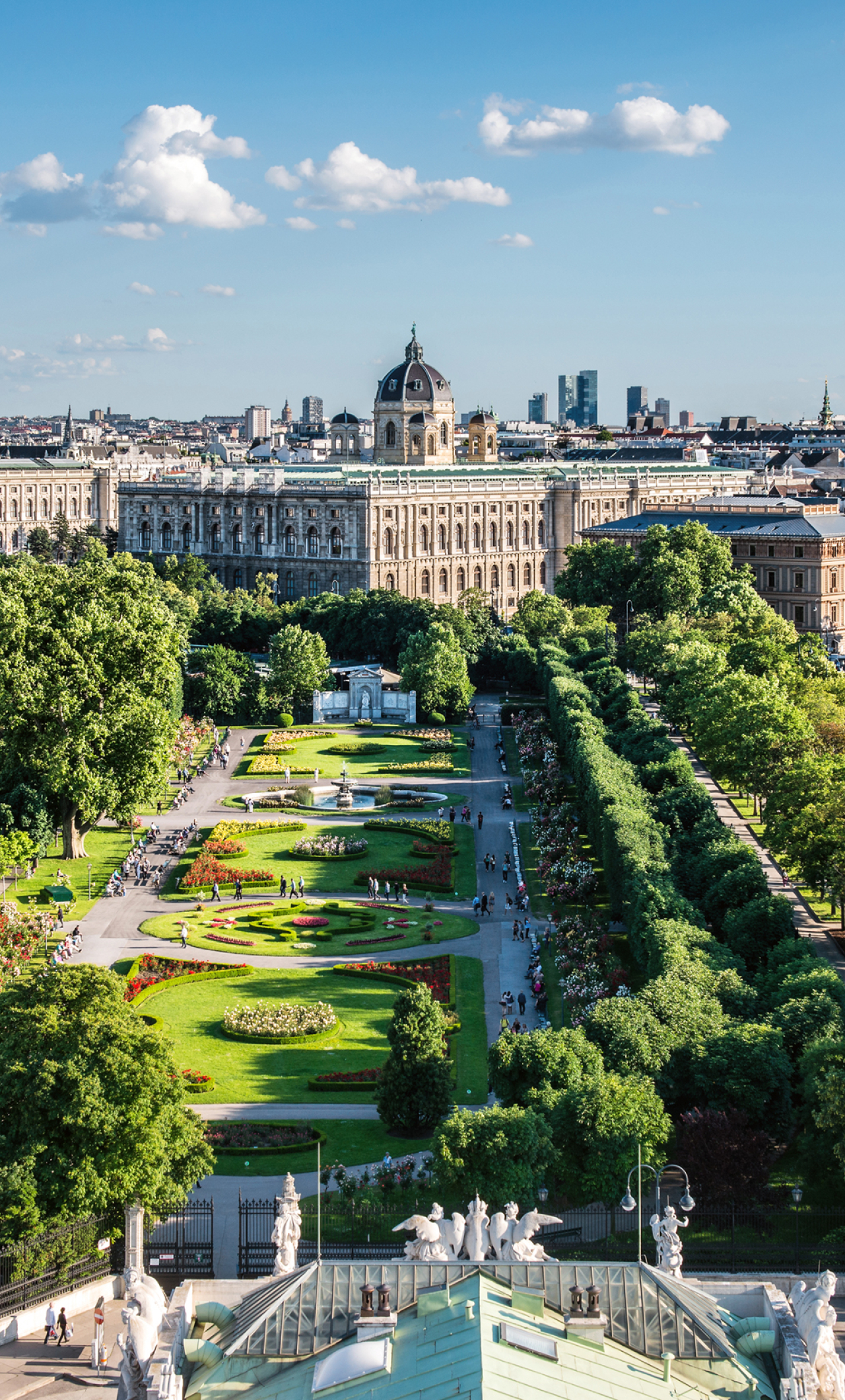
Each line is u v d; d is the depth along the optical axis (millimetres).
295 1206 89125
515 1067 137625
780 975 162375
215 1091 160000
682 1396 63781
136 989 189000
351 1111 156000
